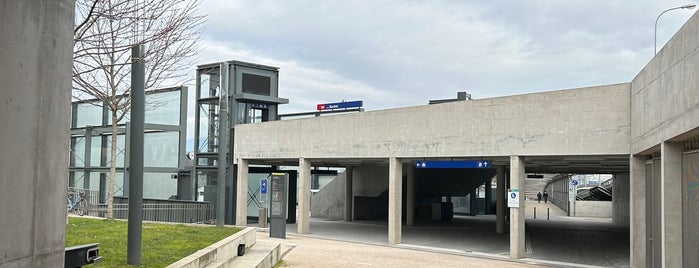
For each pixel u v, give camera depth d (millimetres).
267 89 31828
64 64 4953
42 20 4562
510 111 18766
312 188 43344
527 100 18344
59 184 4895
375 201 36344
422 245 21766
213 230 16031
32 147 4445
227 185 30188
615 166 24734
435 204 35281
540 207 51875
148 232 14492
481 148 19500
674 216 11297
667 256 11297
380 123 22750
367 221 34188
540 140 17969
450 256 18719
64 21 4945
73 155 35250
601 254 19672
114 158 18141
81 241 11352
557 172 32812
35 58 4461
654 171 14047
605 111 16594
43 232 4629
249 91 31078
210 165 31266
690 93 9383
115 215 26016
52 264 4781
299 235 24906
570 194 43031
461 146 20062
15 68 4176
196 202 28578
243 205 28719
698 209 10211
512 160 18641
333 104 32781
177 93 31312
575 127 17203
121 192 31703
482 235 25953
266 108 31969
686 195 10938
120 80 16812
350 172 34594
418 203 38062
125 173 30406
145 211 26891
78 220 17109
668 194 11375
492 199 45656
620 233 27703
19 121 4246
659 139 11891
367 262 15930
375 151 22859
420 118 21391
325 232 26578
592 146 16828
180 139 31031
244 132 28672
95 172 33562
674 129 10461
